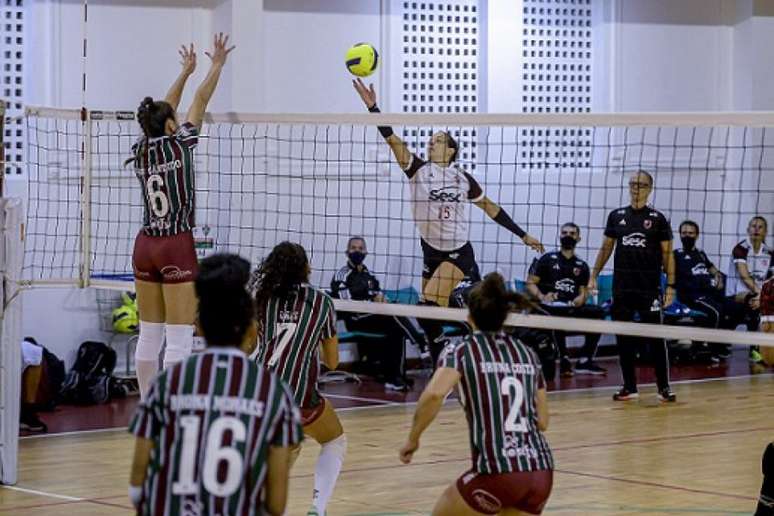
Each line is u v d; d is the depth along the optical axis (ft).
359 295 52.29
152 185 31.19
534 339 54.39
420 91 59.67
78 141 52.06
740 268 59.26
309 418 26.94
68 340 51.93
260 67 54.24
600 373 57.11
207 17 55.06
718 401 49.03
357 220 57.41
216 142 53.62
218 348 15.21
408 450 20.59
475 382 20.29
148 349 32.24
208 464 14.60
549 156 62.49
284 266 26.27
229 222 48.44
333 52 57.72
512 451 20.12
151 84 54.19
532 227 61.98
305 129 55.93
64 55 52.54
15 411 33.47
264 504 15.06
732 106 66.69
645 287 47.83
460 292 46.29
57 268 51.26
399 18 59.00
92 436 41.42
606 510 30.25
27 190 48.75
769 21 66.08
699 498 31.71
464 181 40.98
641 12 64.23
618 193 63.82
